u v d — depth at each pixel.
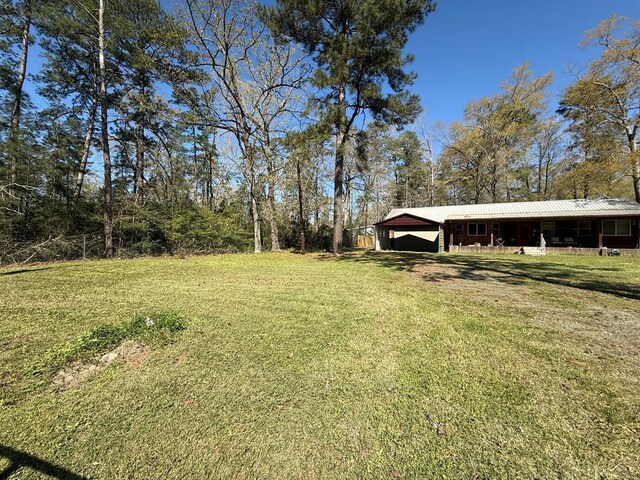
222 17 12.72
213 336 3.50
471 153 26.22
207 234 16.95
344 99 13.41
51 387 2.36
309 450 1.74
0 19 11.28
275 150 16.08
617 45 15.54
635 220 15.03
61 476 1.53
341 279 7.57
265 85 15.37
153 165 17.41
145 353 3.00
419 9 11.13
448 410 2.12
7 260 10.11
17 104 12.51
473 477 1.56
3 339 3.31
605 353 3.07
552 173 26.92
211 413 2.06
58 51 13.76
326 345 3.27
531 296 5.65
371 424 1.97
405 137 30.86
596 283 6.93
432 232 20.55
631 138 16.31
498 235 18.55
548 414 2.07
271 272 8.76
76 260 11.39
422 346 3.25
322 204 24.16
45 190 12.84
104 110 12.69
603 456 1.69
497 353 3.07
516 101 23.22
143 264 10.12
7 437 1.80
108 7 13.24
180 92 14.44
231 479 1.54
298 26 12.20
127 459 1.66
